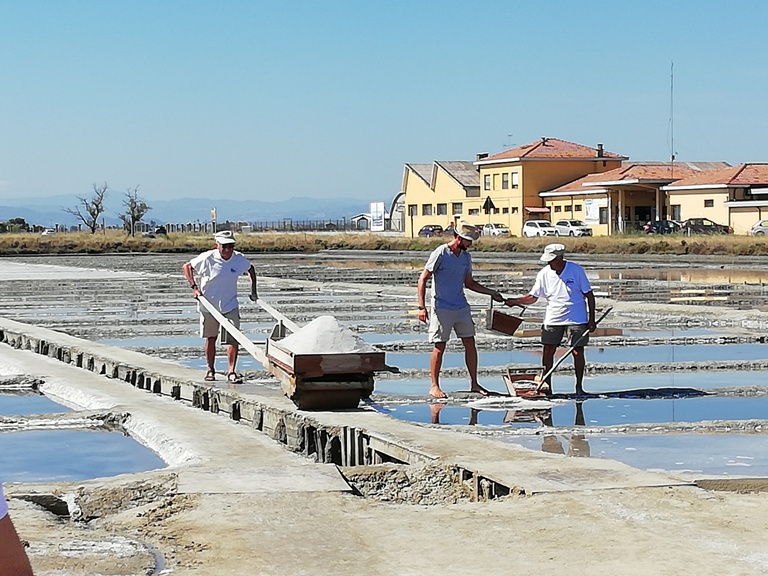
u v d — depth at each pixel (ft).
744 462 32.27
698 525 22.88
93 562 20.40
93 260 220.23
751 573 19.54
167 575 19.79
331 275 146.10
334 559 20.79
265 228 472.44
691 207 266.16
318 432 36.09
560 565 20.20
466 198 334.85
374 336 71.00
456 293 44.50
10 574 10.02
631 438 36.45
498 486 27.09
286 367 39.32
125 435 37.93
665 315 80.18
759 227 237.04
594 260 195.52
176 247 277.85
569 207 299.58
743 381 49.75
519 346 64.85
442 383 50.21
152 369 50.62
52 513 25.26
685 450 34.22
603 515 23.75
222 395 43.11
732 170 264.52
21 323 76.48
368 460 34.30
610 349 62.69
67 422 39.63
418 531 22.79
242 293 107.76
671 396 45.47
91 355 56.24
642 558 20.52
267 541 22.04
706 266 171.83
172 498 25.76
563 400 44.65
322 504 25.18
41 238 278.05
